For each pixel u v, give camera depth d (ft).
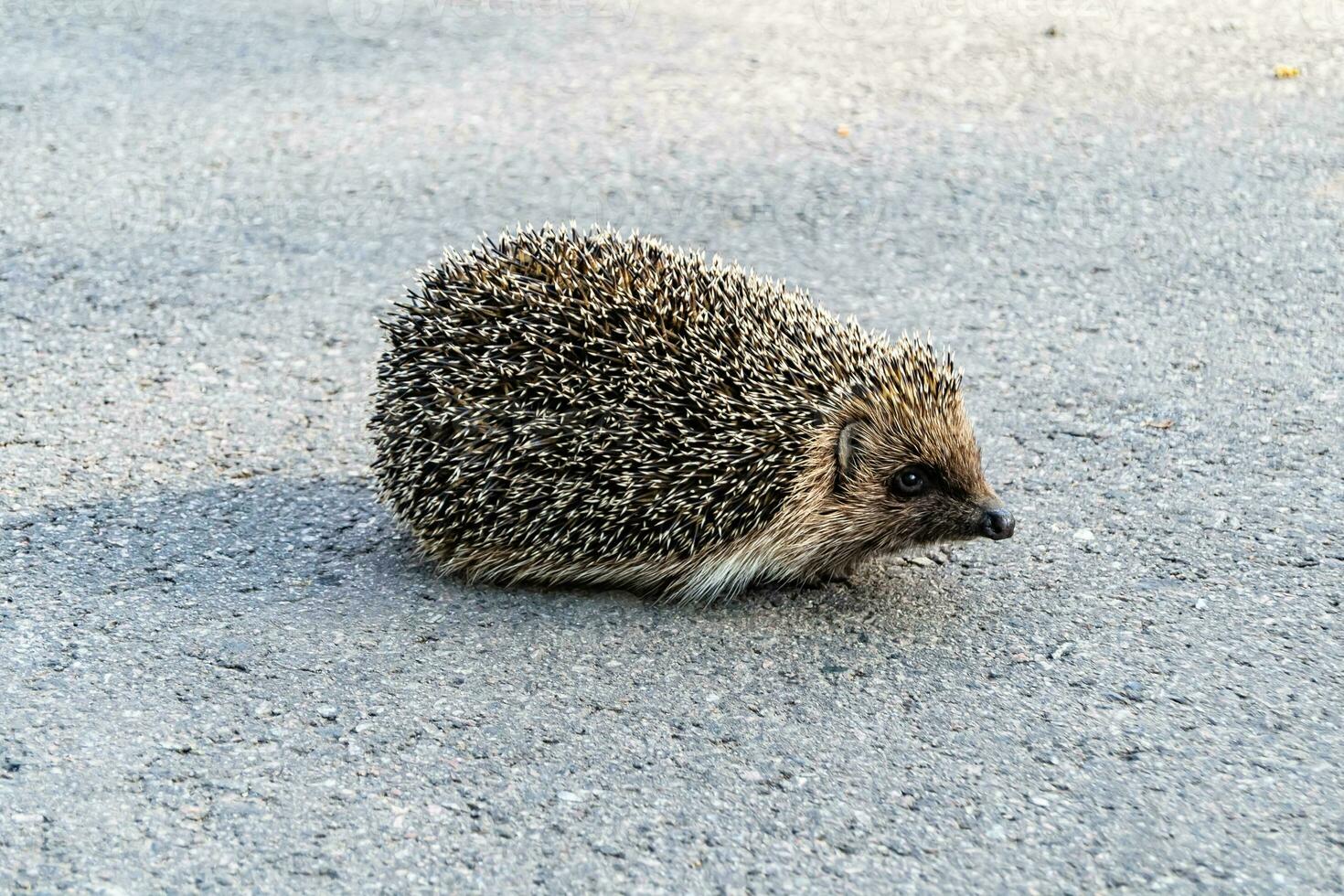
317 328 4.09
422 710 3.17
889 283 4.19
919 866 2.95
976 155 4.60
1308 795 3.02
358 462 3.72
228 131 4.82
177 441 3.77
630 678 3.23
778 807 3.03
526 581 3.44
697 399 3.34
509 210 4.47
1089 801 3.03
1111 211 4.37
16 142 4.77
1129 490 3.59
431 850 2.97
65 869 2.94
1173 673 3.22
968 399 3.84
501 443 3.35
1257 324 3.99
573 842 2.98
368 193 4.55
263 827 3.00
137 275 4.26
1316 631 3.28
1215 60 4.92
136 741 3.11
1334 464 3.61
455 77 5.12
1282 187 4.40
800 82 4.98
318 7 5.82
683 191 4.52
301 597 3.40
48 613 3.34
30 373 3.95
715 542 3.37
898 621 3.35
